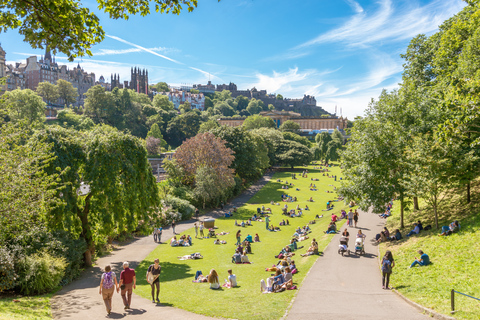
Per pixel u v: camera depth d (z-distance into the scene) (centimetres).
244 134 7656
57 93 17175
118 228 2398
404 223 2955
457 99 1702
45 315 1263
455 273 1633
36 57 19250
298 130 18388
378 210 2706
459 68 2536
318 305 1427
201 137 6056
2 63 14362
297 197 6712
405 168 2634
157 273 1534
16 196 1590
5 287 1534
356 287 1709
